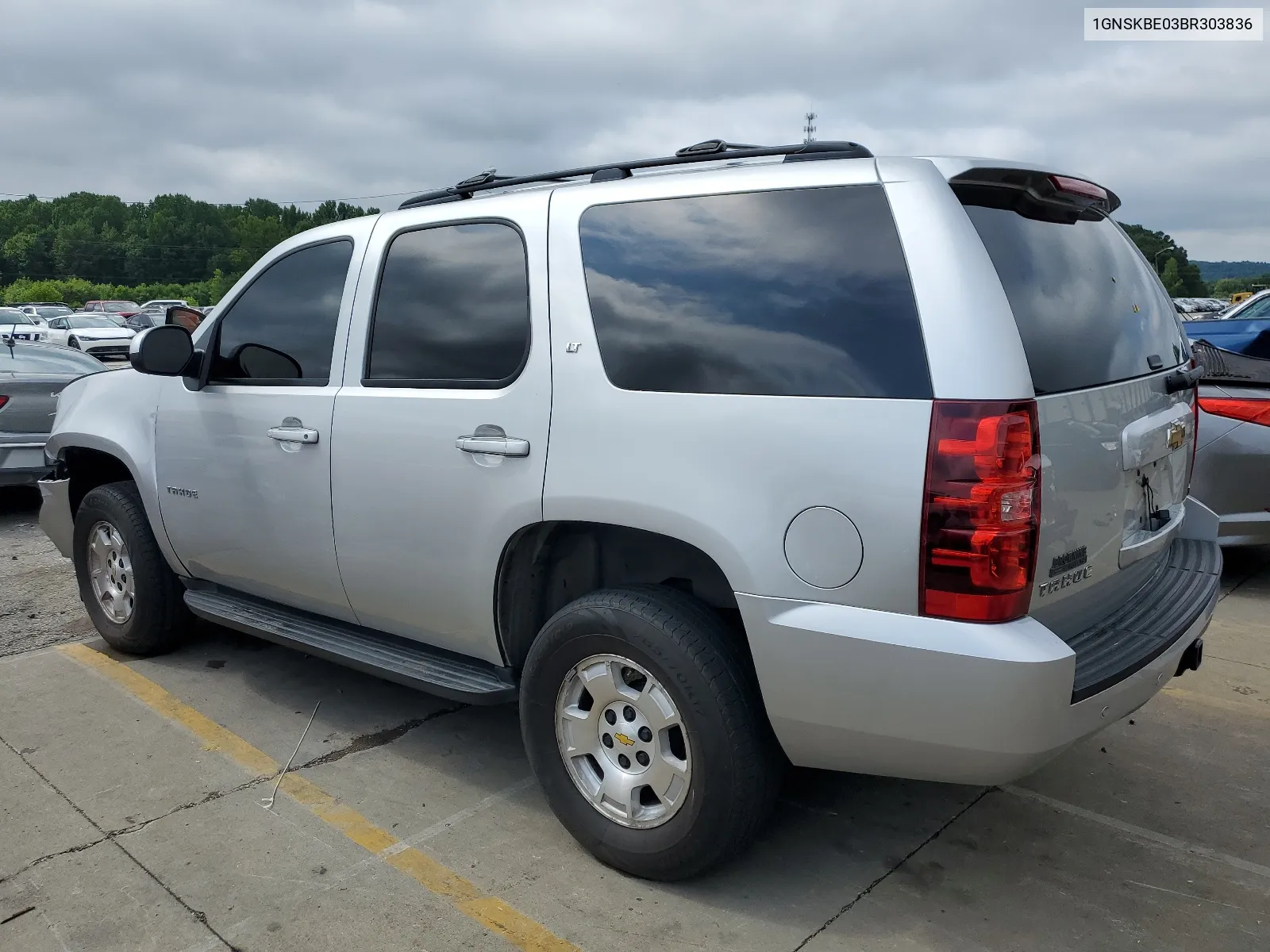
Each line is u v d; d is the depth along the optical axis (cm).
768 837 307
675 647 256
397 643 352
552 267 290
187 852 299
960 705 223
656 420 261
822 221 249
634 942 257
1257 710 400
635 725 275
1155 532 296
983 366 222
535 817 321
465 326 310
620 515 265
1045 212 276
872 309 236
